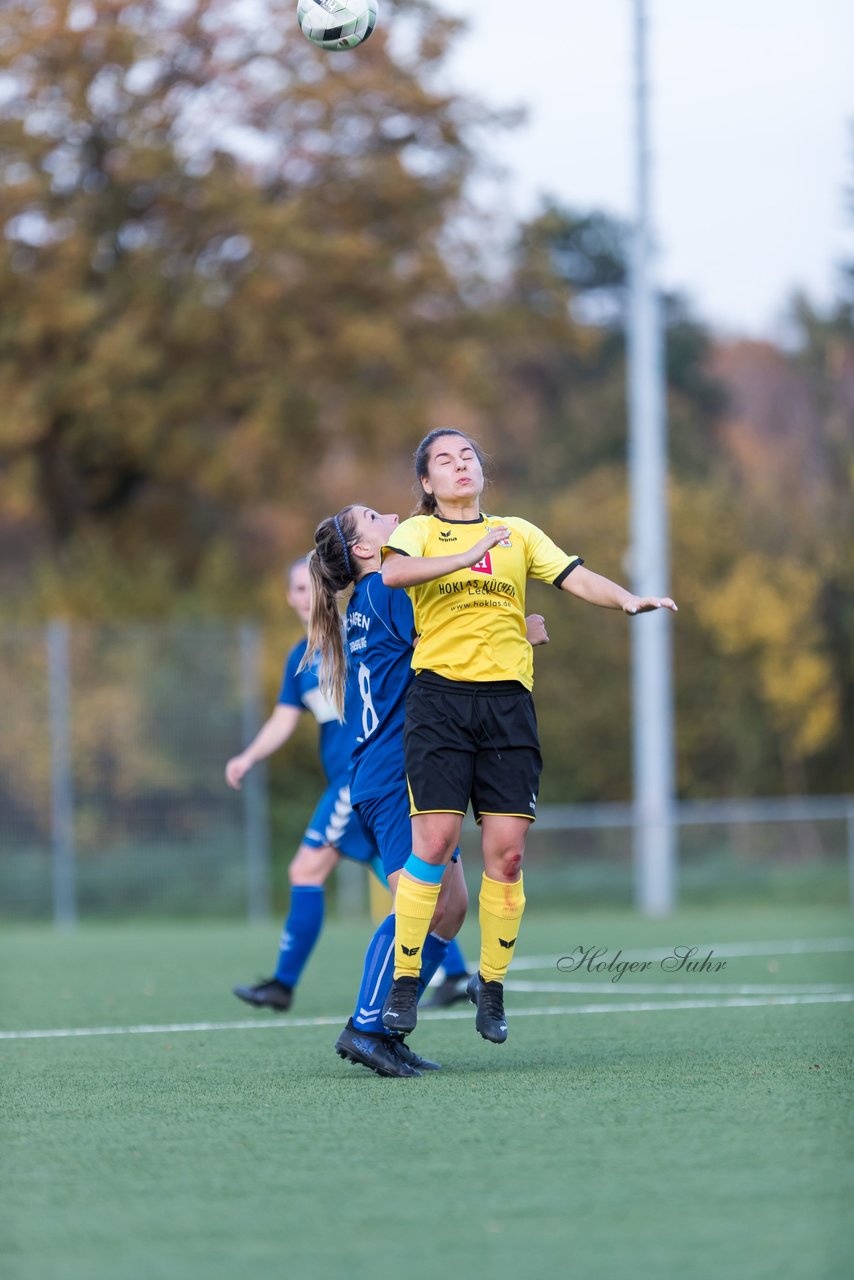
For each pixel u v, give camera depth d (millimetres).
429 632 17609
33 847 58625
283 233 76000
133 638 60312
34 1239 10672
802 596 84938
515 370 127125
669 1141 13250
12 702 58906
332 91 78625
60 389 76938
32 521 99562
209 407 81250
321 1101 15797
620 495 91500
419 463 18156
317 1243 10383
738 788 86500
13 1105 16062
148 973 34594
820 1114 14414
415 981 17594
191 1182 12203
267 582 84438
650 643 61906
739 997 26625
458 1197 11461
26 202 76500
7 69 75750
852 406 91625
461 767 17422
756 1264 9695
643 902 61625
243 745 61031
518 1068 17938
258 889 60844
